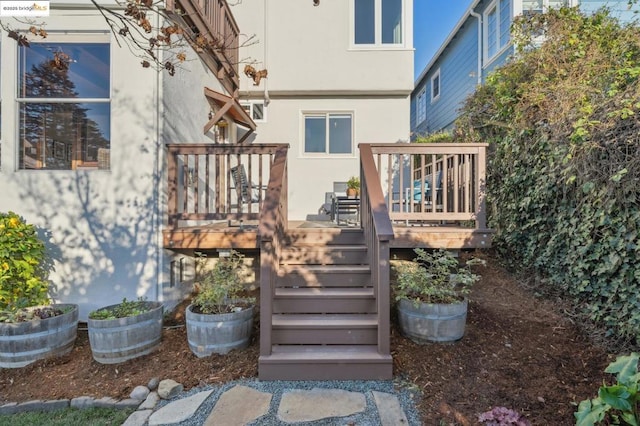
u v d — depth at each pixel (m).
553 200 3.79
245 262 4.92
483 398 2.62
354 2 7.69
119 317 3.30
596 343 3.10
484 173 4.21
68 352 3.42
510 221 4.62
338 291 3.65
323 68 7.66
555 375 2.80
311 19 7.66
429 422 2.41
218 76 6.21
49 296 4.01
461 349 3.21
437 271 3.67
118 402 2.72
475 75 8.27
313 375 2.95
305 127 7.97
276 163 4.06
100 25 4.01
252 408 2.58
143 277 4.04
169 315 4.16
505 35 7.67
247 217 4.15
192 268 4.93
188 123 4.89
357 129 7.81
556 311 3.63
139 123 4.04
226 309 3.46
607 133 3.00
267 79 7.67
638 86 2.97
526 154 4.19
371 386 2.85
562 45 4.55
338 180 7.80
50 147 4.12
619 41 4.31
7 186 3.99
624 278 2.97
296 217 7.77
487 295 4.12
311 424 2.40
